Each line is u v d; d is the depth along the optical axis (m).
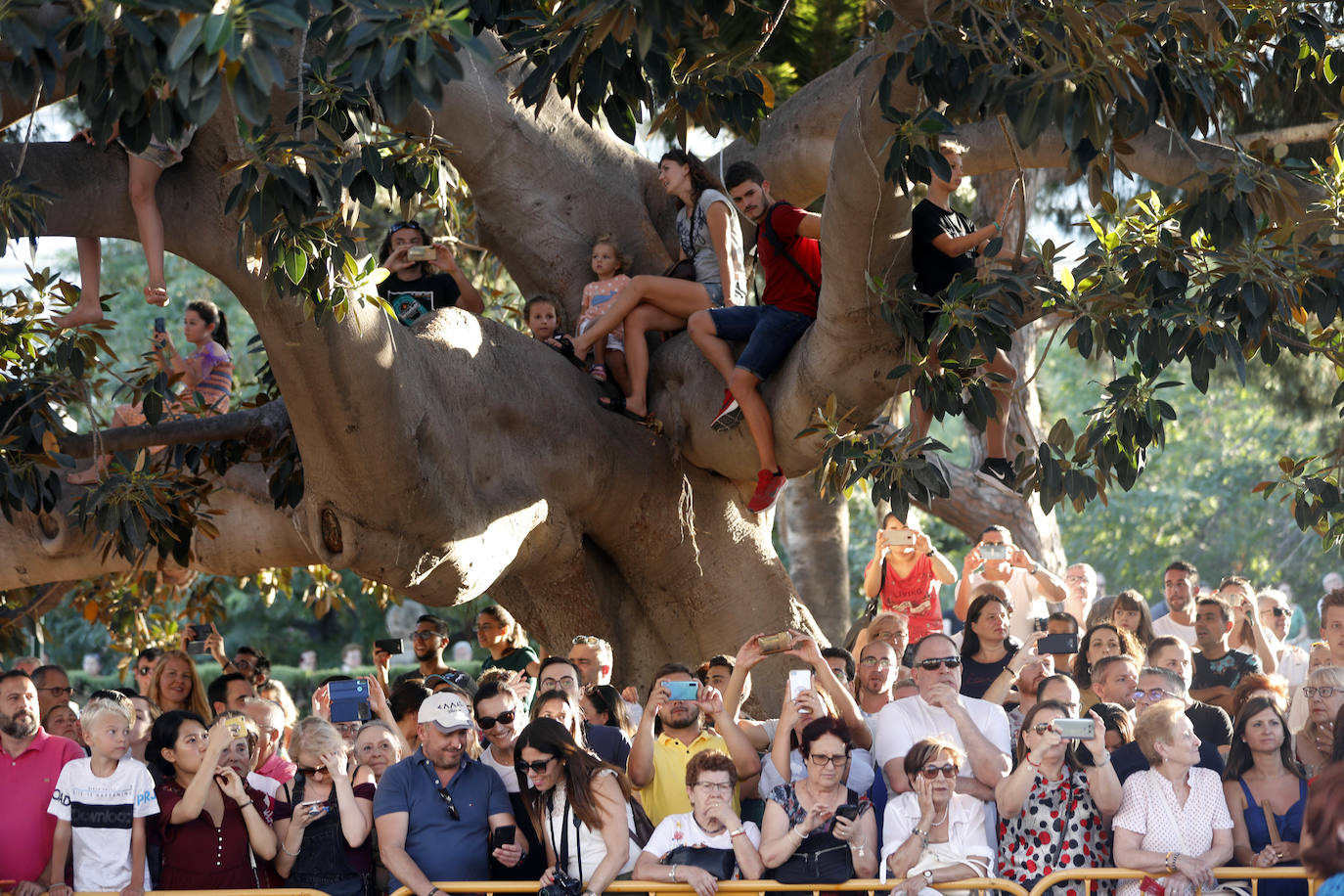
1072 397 40.94
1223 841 7.78
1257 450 38.56
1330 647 10.52
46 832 7.98
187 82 5.08
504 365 10.43
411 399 9.03
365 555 9.18
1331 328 9.18
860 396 9.67
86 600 16.53
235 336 33.81
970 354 8.47
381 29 5.33
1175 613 12.24
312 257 7.47
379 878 7.95
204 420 10.45
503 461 10.13
